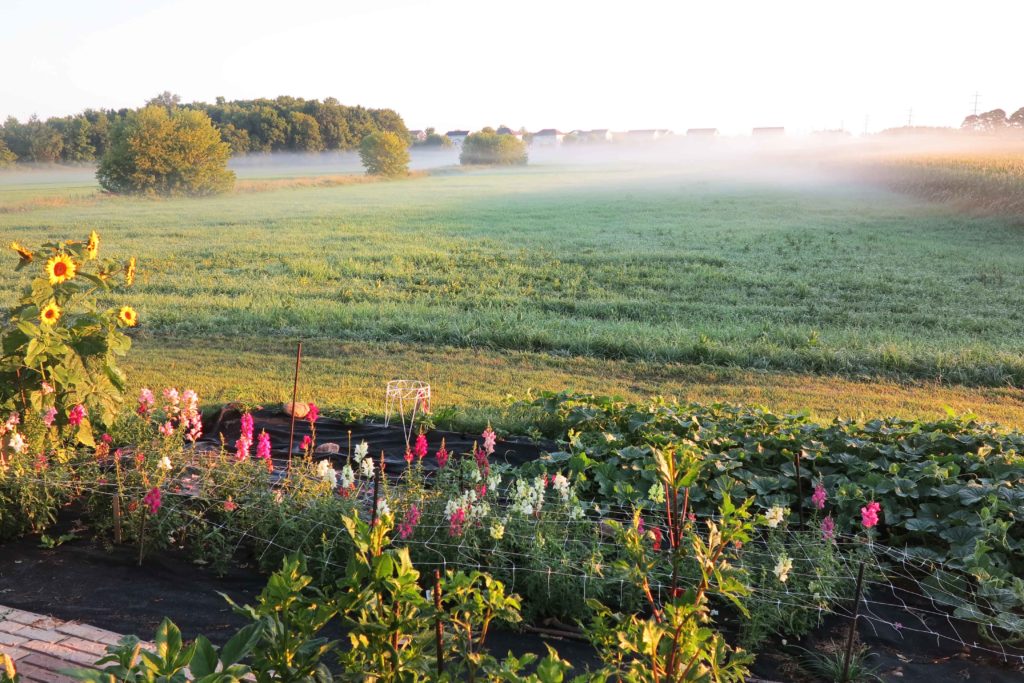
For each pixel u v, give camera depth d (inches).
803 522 217.0
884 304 655.8
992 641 167.9
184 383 388.5
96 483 212.8
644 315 613.9
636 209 1504.7
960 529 202.7
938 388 413.4
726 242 1034.7
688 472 98.3
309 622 96.6
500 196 1893.5
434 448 294.7
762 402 379.6
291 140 4867.1
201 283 735.7
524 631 169.9
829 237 1061.1
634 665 99.3
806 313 624.4
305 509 199.8
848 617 175.5
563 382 408.2
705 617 100.0
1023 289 715.4
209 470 215.8
